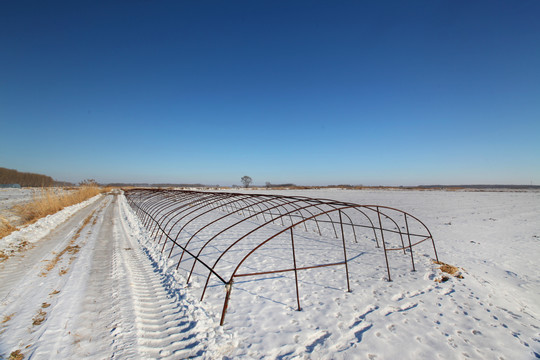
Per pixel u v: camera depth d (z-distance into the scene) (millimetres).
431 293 7160
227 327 5125
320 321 5527
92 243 11062
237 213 25453
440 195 57125
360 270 8734
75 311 5195
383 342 4906
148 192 38312
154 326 4863
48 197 21172
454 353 4754
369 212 27156
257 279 7715
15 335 4336
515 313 6586
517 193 66750
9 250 9359
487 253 12453
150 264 8672
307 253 10695
